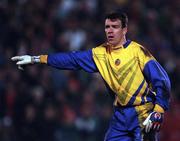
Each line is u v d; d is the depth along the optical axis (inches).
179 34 1774.1
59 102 1492.4
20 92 1488.7
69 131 1473.9
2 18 1649.9
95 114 1489.9
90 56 765.3
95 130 1478.8
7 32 1622.8
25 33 1630.2
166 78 727.1
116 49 749.3
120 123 749.9
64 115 1482.5
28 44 1600.6
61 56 777.6
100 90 1515.7
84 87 1542.8
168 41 1743.4
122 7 1755.7
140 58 737.0
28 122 1450.5
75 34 1683.1
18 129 1451.8
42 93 1485.0
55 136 1467.8
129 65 739.4
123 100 743.7
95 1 1769.2
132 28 1674.5
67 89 1528.1
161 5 1838.1
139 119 741.3
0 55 1560.0
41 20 1683.1
